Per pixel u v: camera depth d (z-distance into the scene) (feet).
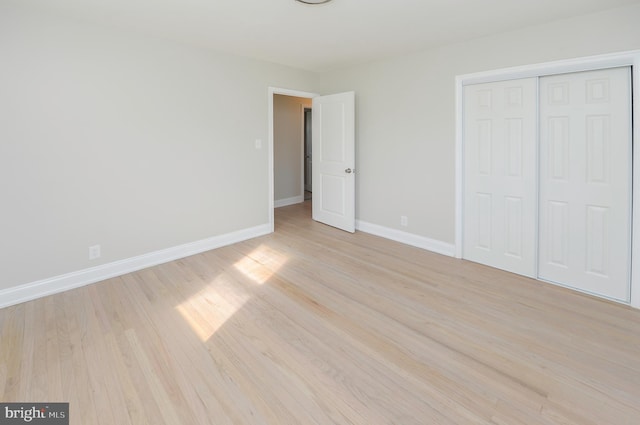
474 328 7.36
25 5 8.07
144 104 10.44
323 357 6.38
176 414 5.04
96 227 9.79
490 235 10.88
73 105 9.07
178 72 11.14
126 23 9.32
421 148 12.34
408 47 11.46
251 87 13.32
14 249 8.45
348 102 14.16
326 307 8.29
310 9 8.36
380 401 5.31
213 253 12.27
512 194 10.23
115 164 10.00
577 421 4.90
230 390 5.53
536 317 7.80
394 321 7.65
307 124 25.04
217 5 8.11
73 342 6.81
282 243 13.44
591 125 8.67
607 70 8.31
